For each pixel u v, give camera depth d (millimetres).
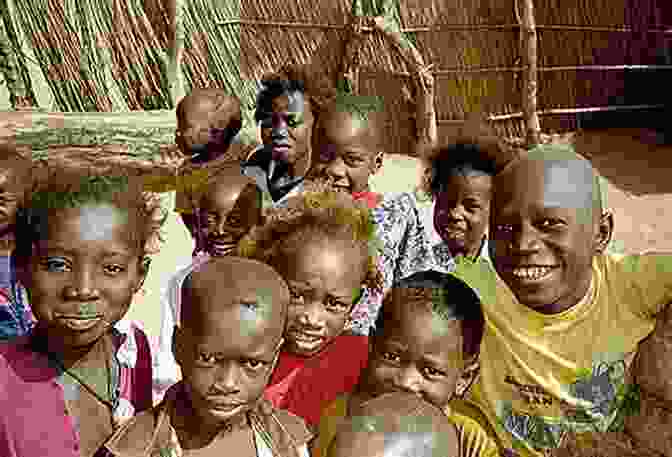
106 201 2064
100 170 2191
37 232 2031
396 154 10398
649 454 2318
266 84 3787
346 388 2613
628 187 9445
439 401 2287
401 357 2271
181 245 6926
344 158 3451
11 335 2820
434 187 3365
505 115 10562
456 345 2268
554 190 2203
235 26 10461
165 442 1970
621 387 2436
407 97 10406
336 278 2439
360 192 3514
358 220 2619
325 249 2445
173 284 3512
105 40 10070
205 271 1965
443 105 10641
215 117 4449
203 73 10453
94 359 2217
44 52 10070
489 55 10469
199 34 10328
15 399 2098
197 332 1889
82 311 2031
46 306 2045
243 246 2607
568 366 2420
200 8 10281
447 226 3287
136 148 8891
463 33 10445
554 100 10969
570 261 2242
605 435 2416
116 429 2135
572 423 2453
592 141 10789
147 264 2324
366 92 10609
